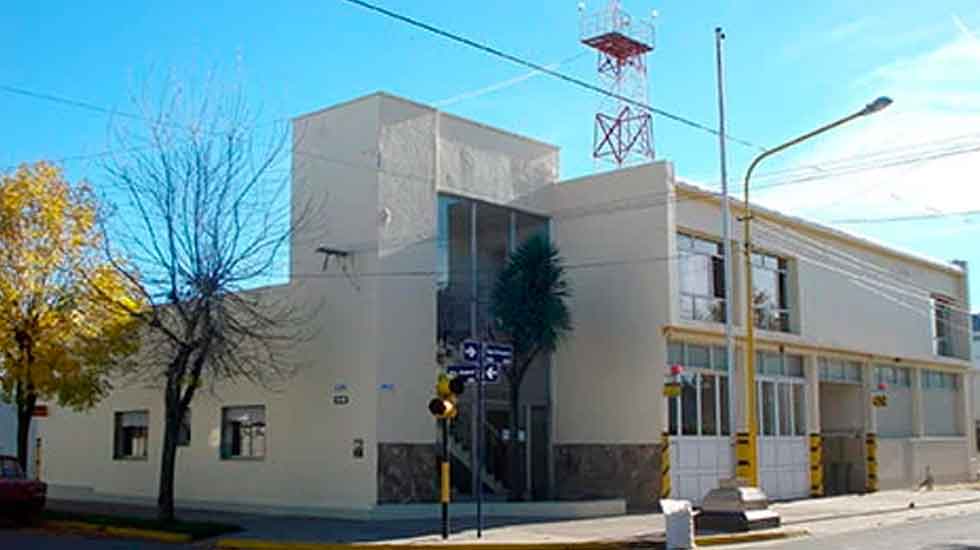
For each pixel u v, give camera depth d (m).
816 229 34.19
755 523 21.55
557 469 28.80
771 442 31.59
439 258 26.33
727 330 26.02
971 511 28.61
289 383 26.09
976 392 48.03
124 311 24.70
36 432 35.31
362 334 24.56
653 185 27.83
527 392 28.69
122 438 31.73
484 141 27.88
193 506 28.02
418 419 24.89
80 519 23.38
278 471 26.09
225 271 23.14
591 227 29.02
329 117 26.08
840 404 37.09
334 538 19.78
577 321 28.97
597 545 19.14
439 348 25.98
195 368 23.03
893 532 21.89
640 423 27.33
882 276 38.06
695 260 29.34
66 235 26.30
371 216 24.77
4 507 23.34
